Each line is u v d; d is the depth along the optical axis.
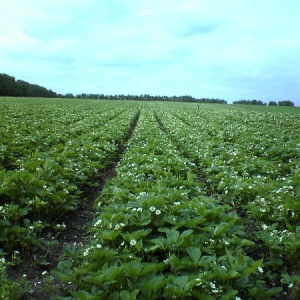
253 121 32.19
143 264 4.82
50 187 7.78
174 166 11.22
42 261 6.01
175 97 145.50
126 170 10.91
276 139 17.73
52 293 5.18
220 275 4.48
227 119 34.56
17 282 5.17
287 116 39.16
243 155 13.38
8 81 101.94
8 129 18.14
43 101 64.94
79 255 5.62
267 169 11.03
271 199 7.66
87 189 10.61
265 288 5.11
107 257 4.97
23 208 7.16
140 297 4.23
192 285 4.18
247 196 8.58
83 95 137.88
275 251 6.00
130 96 146.25
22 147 13.10
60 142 16.88
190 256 4.98
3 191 7.37
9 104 44.84
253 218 7.70
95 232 6.98
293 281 5.17
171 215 6.30
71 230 7.66
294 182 8.70
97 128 22.98
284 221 6.91
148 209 6.41
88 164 11.37
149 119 34.03
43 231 7.31
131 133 25.33
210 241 5.54
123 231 6.06
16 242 6.41
